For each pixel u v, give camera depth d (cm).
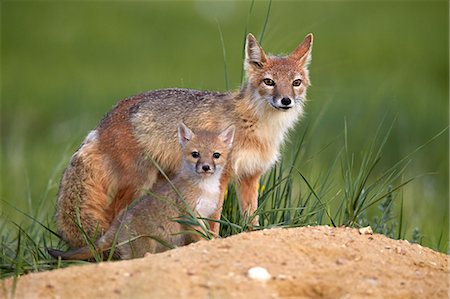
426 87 2867
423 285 889
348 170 1192
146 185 1177
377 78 2880
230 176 1159
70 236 1184
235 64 3055
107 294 835
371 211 1553
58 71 3178
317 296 864
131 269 882
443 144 2272
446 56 3284
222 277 861
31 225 1295
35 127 2642
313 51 3234
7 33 3653
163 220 1090
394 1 3953
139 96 1210
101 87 2855
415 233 1243
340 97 2461
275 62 1217
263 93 1187
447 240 1395
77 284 858
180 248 941
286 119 1212
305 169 1666
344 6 3831
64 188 1186
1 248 1184
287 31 3278
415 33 3544
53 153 2167
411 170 2108
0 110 2714
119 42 3509
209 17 3675
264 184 1241
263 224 1160
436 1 3962
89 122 2356
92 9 3903
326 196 1317
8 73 3141
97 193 1172
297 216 1139
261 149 1188
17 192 1861
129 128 1177
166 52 3328
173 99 1196
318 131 2142
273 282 862
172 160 1176
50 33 3653
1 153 2308
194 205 1112
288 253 920
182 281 850
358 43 3366
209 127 1185
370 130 2261
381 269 913
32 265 1039
